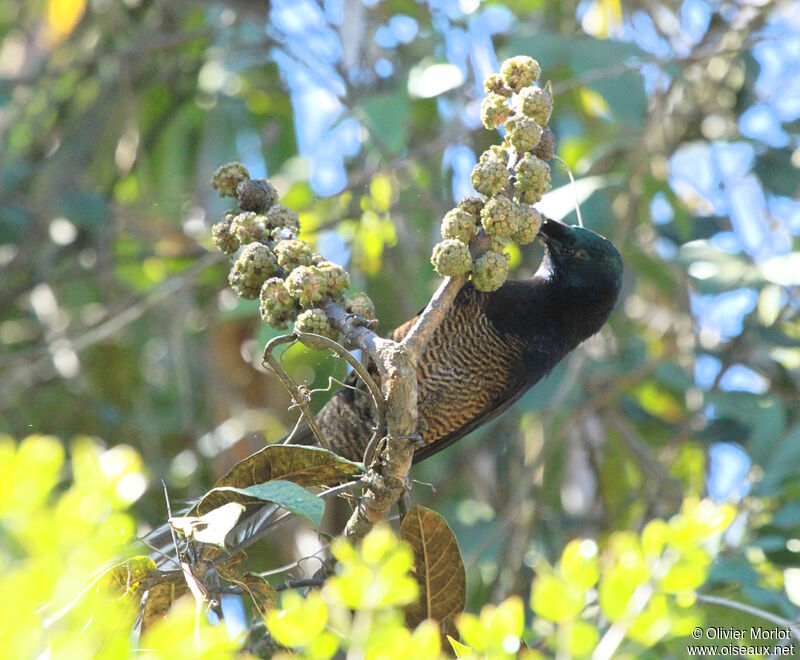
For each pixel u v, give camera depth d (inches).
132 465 137.2
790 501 374.6
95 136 530.9
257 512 266.8
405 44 490.9
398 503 251.8
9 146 544.1
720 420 445.4
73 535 130.3
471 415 338.6
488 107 226.2
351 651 157.8
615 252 327.0
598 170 474.9
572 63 413.7
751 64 480.7
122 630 145.5
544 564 178.2
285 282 221.3
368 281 473.4
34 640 131.0
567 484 477.7
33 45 547.2
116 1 536.7
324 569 239.0
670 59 416.5
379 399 219.1
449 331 325.1
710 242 436.1
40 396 509.0
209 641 151.6
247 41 516.4
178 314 480.7
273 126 537.3
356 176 464.8
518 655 189.9
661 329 506.0
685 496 439.8
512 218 214.7
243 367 508.1
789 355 455.5
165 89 542.0
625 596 168.6
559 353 335.0
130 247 521.7
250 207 240.1
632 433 463.5
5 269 508.7
